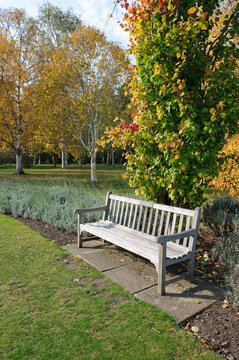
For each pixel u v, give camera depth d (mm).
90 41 15508
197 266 3820
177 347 2188
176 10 3580
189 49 3471
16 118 20781
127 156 4254
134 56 3965
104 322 2512
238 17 3596
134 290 3105
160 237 2891
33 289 3137
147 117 3855
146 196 4379
